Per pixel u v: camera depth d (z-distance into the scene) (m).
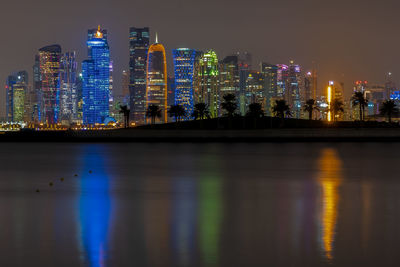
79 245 27.89
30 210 40.03
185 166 89.12
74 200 46.00
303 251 26.39
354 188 55.25
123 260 24.95
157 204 43.22
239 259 25.02
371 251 26.33
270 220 35.16
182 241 28.75
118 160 105.56
